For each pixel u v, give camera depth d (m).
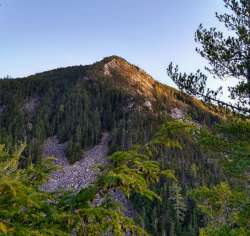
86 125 191.25
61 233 3.99
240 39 16.06
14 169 4.01
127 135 169.88
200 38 16.80
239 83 15.88
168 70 16.78
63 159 170.12
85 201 4.34
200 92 16.34
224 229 15.02
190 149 139.12
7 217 3.90
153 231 94.56
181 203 98.00
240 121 15.13
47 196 4.32
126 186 4.39
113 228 4.27
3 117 197.00
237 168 14.05
